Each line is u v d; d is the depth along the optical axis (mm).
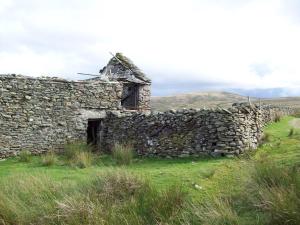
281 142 15703
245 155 13570
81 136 19969
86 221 7754
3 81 18328
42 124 19078
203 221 7375
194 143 15234
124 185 9250
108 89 20797
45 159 15359
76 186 9695
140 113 17688
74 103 19891
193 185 9977
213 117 14844
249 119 15086
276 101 99812
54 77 19641
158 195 8664
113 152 16500
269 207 7285
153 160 15586
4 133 18219
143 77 24938
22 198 9039
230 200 8242
